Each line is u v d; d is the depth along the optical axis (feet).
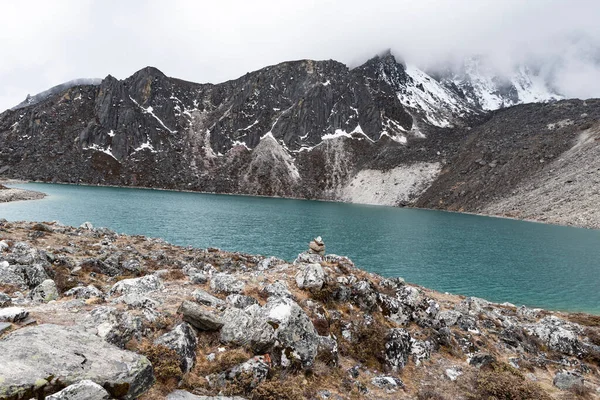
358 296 71.92
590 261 245.65
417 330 72.33
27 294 57.67
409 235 334.44
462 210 619.26
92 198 470.39
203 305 55.83
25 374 27.94
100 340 37.09
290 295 64.85
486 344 76.13
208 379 40.47
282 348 47.88
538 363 72.08
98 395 28.37
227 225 319.88
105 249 115.44
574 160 581.94
